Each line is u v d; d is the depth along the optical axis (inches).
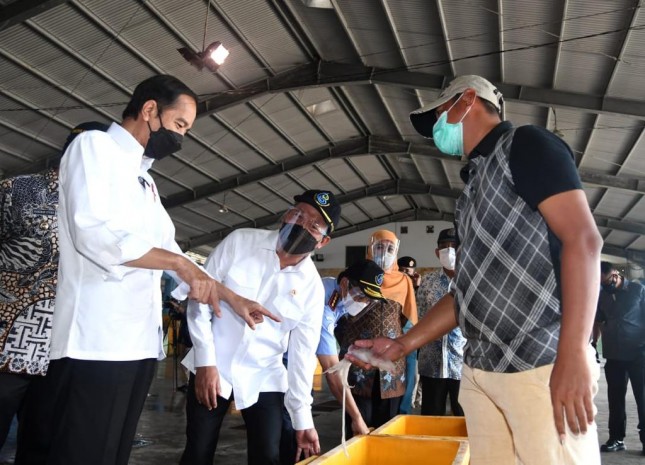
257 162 622.8
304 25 391.2
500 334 59.6
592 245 52.4
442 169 682.8
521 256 58.3
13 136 466.3
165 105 70.7
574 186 54.7
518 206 58.6
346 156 614.5
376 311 147.3
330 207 98.1
